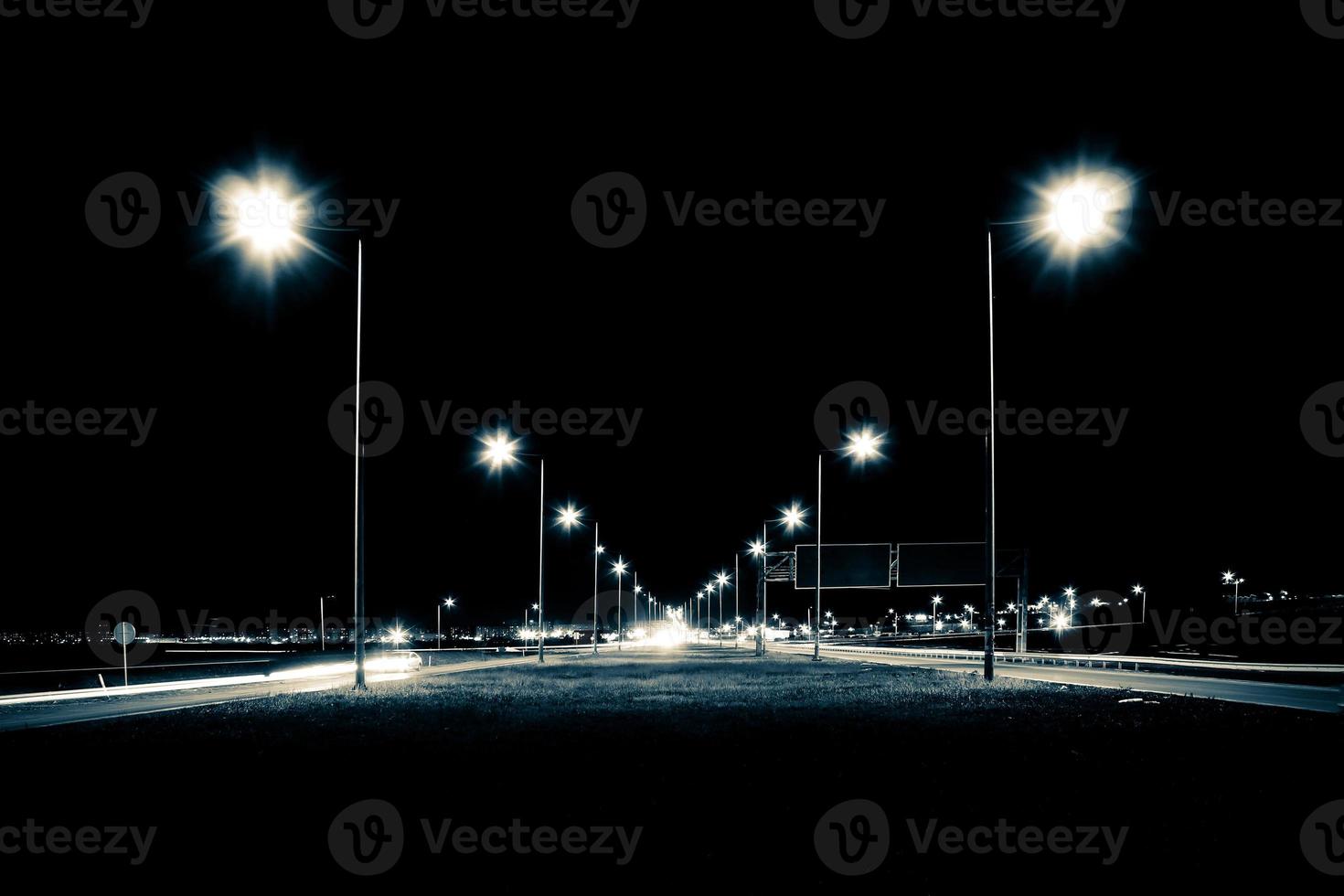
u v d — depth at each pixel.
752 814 10.60
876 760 13.93
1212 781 12.15
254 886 8.30
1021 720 18.70
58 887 8.28
